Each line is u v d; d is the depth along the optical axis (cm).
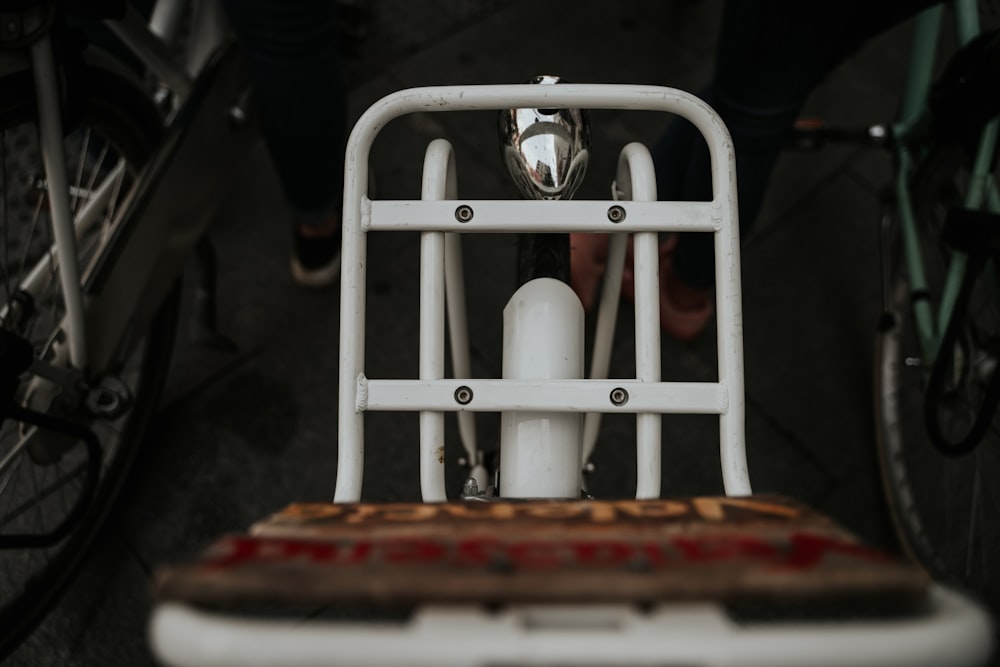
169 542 184
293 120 154
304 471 193
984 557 176
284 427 197
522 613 50
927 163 166
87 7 127
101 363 149
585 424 129
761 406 201
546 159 98
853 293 216
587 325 201
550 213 93
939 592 53
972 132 149
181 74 164
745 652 46
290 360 205
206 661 47
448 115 237
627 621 49
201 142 160
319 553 57
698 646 46
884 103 243
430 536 62
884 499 189
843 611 146
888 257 184
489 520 67
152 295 160
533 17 254
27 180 190
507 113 100
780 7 122
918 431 191
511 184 227
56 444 147
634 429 196
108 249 147
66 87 124
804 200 228
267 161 230
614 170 231
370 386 92
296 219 191
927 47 169
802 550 57
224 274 214
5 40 115
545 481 95
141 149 157
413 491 191
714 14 257
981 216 131
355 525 66
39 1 115
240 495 190
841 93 245
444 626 48
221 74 162
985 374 151
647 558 54
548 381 92
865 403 202
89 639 173
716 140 94
